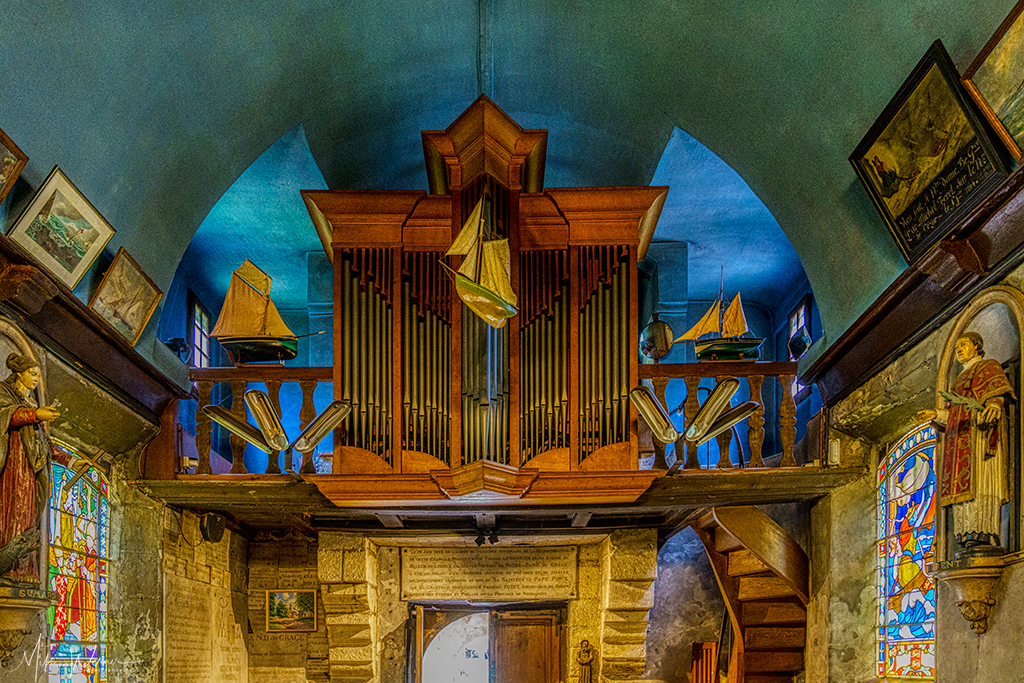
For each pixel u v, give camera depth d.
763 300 13.12
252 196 9.91
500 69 8.90
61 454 5.57
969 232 5.12
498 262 6.51
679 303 11.42
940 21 5.17
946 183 5.42
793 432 7.83
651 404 6.61
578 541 10.59
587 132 9.51
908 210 5.94
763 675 8.85
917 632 6.64
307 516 9.70
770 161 7.73
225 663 9.83
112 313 6.71
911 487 6.96
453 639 16.67
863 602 7.55
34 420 4.84
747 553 8.65
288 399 12.48
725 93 7.60
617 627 10.24
